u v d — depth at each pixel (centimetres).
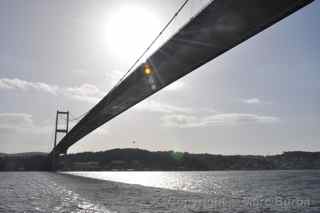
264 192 6156
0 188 6450
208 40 3153
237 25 2831
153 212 3241
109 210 3319
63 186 7188
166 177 14700
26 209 3334
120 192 5709
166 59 3741
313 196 5322
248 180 10919
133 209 3412
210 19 2814
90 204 3775
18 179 10406
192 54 3497
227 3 2564
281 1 2444
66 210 3294
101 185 7681
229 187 7681
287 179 11225
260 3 2495
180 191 6334
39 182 8712
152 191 6153
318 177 12488
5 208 3403
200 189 7000
